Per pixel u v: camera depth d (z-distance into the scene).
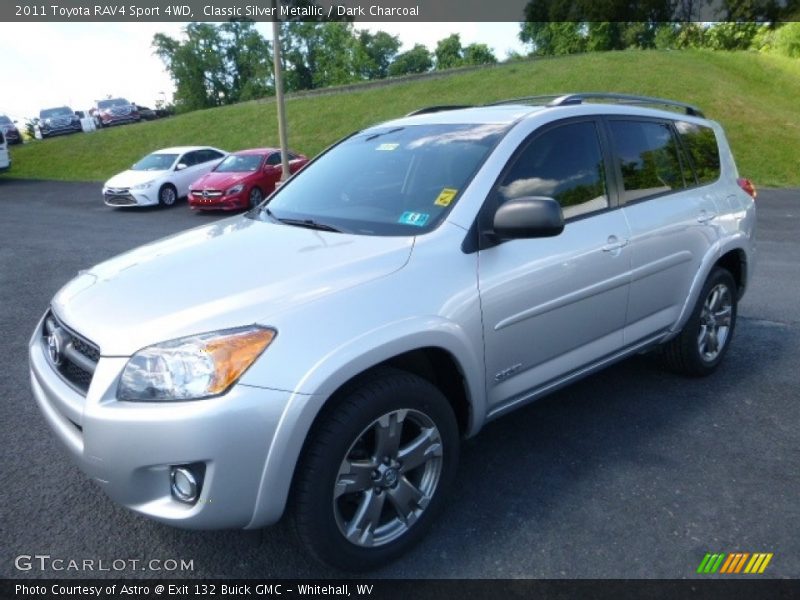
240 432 2.19
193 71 54.50
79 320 2.56
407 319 2.58
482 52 58.06
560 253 3.21
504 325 2.97
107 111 35.47
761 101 23.81
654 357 4.84
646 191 3.88
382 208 3.21
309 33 50.72
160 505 2.29
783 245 9.81
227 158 16.12
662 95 23.23
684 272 4.05
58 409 2.54
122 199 15.43
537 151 3.33
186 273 2.76
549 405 4.09
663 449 3.54
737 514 2.96
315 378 2.29
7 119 32.00
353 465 2.49
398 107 26.70
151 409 2.20
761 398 4.17
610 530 2.86
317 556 2.48
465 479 3.28
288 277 2.59
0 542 2.83
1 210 15.81
